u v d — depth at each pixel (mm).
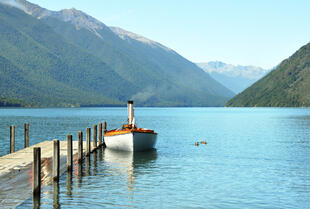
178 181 25219
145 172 28250
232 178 26266
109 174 27297
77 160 33188
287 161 33875
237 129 77562
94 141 41594
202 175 27281
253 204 20156
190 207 19594
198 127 84562
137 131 37812
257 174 27766
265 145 47125
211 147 44781
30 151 35812
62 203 19719
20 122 97750
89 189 22641
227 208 19484
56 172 23750
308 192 22531
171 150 41625
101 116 151875
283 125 90688
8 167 27141
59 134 61969
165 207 19516
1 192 20781
